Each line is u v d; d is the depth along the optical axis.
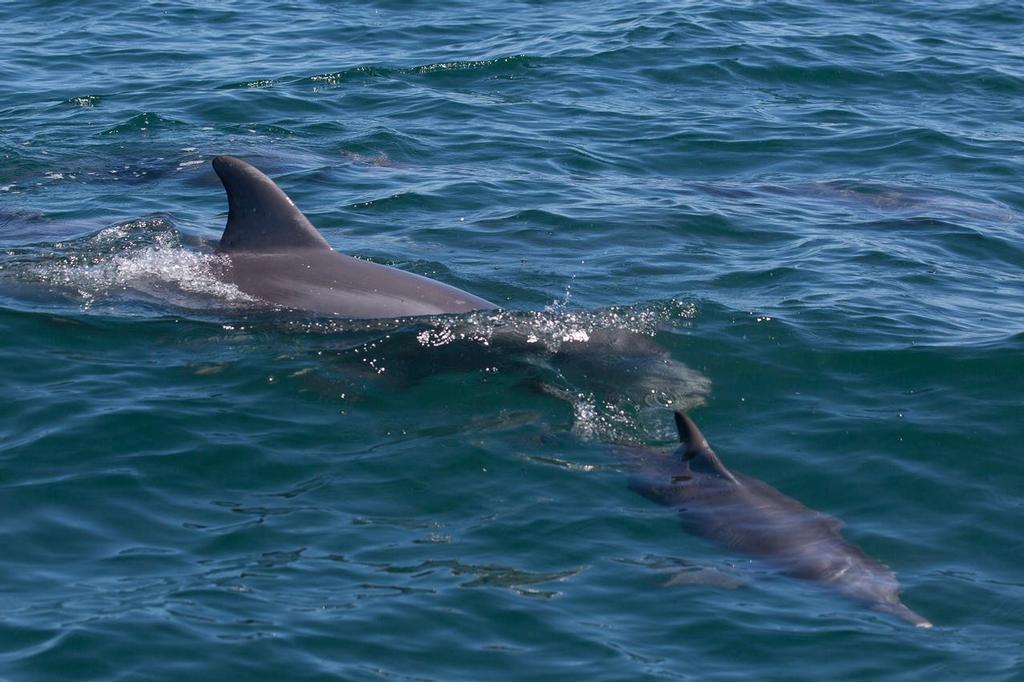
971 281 32.44
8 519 20.23
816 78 52.31
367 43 56.84
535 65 52.84
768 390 25.53
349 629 17.92
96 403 23.86
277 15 62.22
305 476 21.89
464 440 23.14
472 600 18.64
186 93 49.03
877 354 27.02
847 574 19.41
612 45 55.38
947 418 24.38
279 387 24.73
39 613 17.95
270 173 39.84
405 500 21.25
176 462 22.09
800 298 30.30
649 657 17.64
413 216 36.00
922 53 55.66
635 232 35.09
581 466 22.42
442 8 63.53
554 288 30.56
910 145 44.81
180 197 37.59
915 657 17.73
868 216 37.72
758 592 19.03
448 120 46.12
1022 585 19.45
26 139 43.00
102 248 31.34
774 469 22.69
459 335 26.64
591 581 19.20
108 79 51.00
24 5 63.41
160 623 17.81
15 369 25.06
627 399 24.86
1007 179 41.69
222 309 27.59
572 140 44.25
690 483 21.83
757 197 39.22
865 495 21.92
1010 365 26.42
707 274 32.00
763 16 60.97
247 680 16.91
